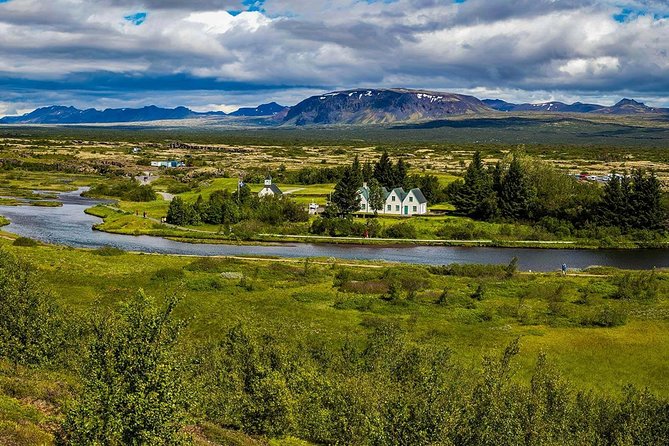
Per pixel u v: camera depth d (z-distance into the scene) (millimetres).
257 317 63469
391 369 41750
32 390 32062
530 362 53250
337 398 35344
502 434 30500
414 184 172750
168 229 131875
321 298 74062
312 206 150625
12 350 36156
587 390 47625
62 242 115625
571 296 78750
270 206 142750
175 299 28688
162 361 26516
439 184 183375
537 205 143125
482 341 59094
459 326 64188
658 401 38312
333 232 130625
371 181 160500
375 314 67812
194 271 88250
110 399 24875
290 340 51250
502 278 90125
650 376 51406
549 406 35500
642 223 132125
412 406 30938
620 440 32906
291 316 65688
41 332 37000
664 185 195250
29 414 28672
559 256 115188
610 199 134500
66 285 75000
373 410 31984
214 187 193875
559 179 153500
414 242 125750
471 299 74812
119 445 24984
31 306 38688
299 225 136375
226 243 122000
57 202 170375
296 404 35219
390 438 29953
